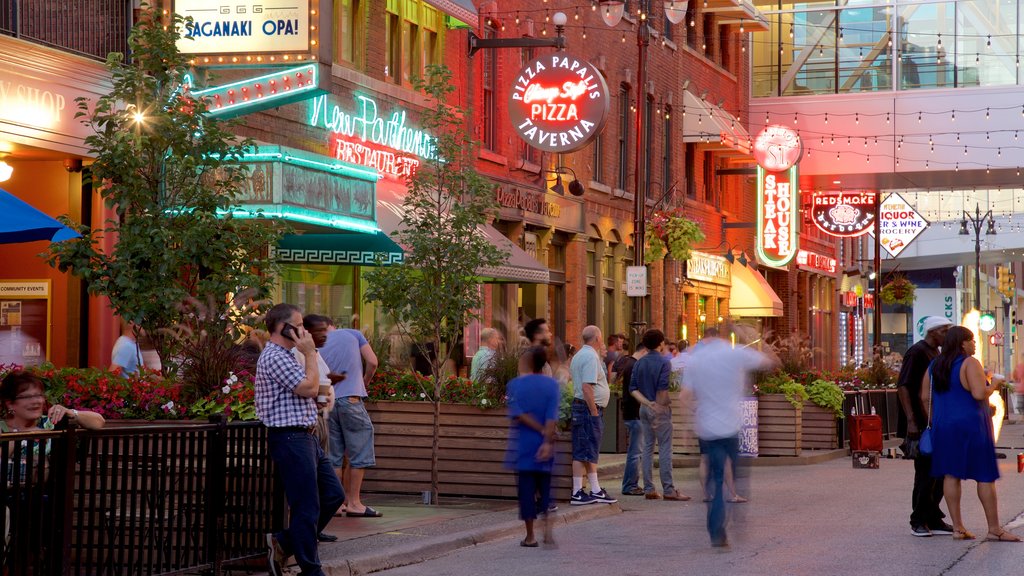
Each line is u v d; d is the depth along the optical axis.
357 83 28.06
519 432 15.86
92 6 21.78
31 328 22.30
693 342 48.50
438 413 20.25
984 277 112.38
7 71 19.86
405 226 26.44
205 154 16.95
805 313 63.22
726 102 53.91
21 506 10.45
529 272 29.56
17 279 22.36
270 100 23.31
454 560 14.83
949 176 56.94
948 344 16.23
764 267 57.53
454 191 20.39
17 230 15.38
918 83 58.53
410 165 29.95
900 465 30.17
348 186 24.45
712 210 50.88
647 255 43.03
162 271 16.16
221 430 12.70
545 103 31.22
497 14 33.59
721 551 15.35
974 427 16.06
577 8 38.16
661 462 21.64
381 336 23.05
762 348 33.59
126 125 16.62
